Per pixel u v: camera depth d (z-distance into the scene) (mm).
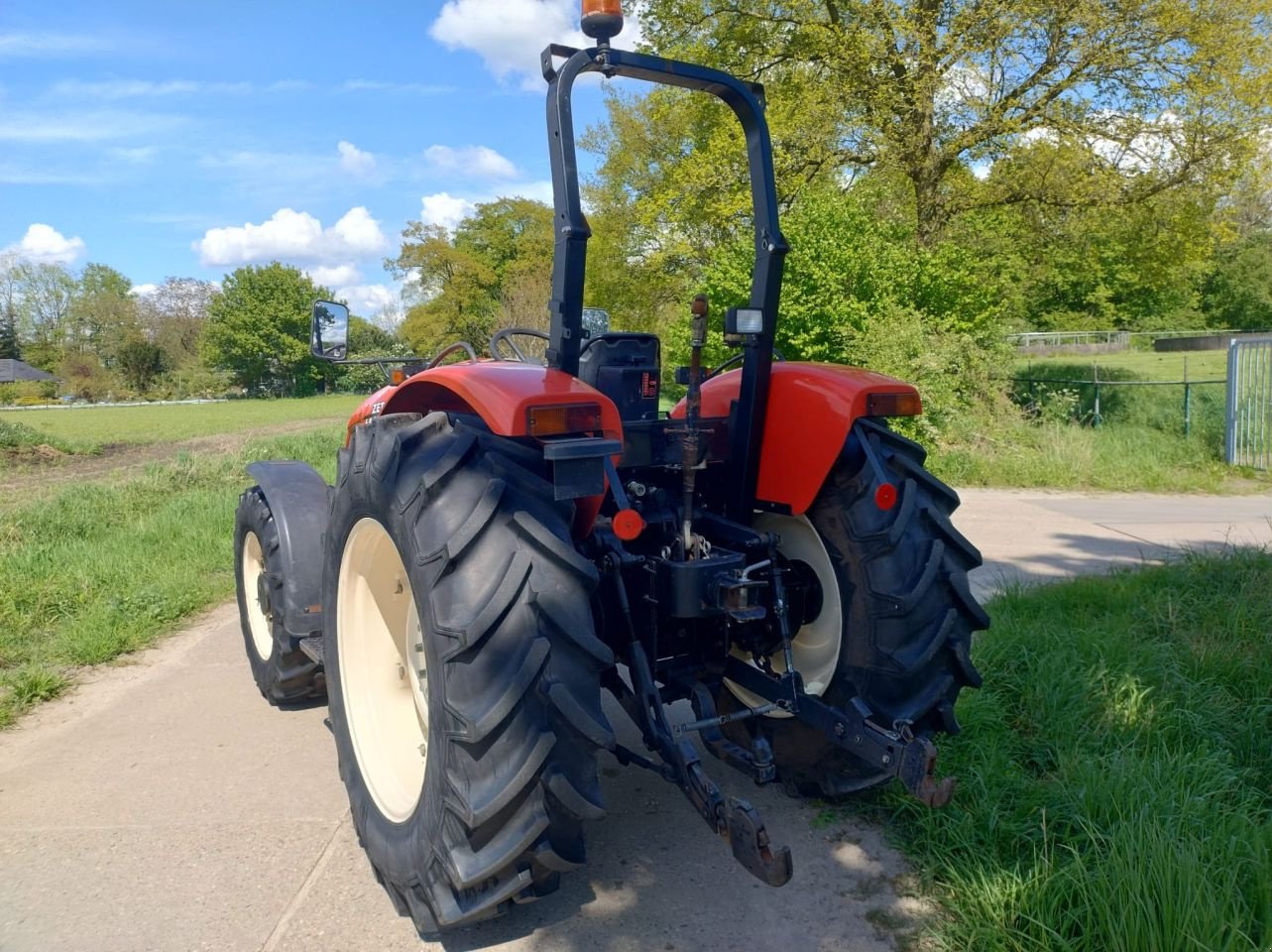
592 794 2221
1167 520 8555
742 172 14586
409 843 2432
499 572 2209
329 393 74500
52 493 10711
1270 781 3221
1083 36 13078
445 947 2492
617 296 23688
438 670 2238
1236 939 2223
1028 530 8086
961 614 2850
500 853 2176
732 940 2502
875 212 15047
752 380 2979
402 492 2396
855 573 2852
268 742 3871
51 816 3250
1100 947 2318
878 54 13766
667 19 16141
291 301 71625
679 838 3039
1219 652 4152
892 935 2514
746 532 2857
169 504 9016
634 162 23922
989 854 2758
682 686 2885
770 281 2891
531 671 2125
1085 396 15516
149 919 2637
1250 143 13242
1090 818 2812
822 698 2969
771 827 3080
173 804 3328
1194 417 13930
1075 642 4309
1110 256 16781
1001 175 15039
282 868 2904
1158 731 3441
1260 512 9000
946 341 12000
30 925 2615
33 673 4496
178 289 83625
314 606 3785
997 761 3201
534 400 2227
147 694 4465
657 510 2949
